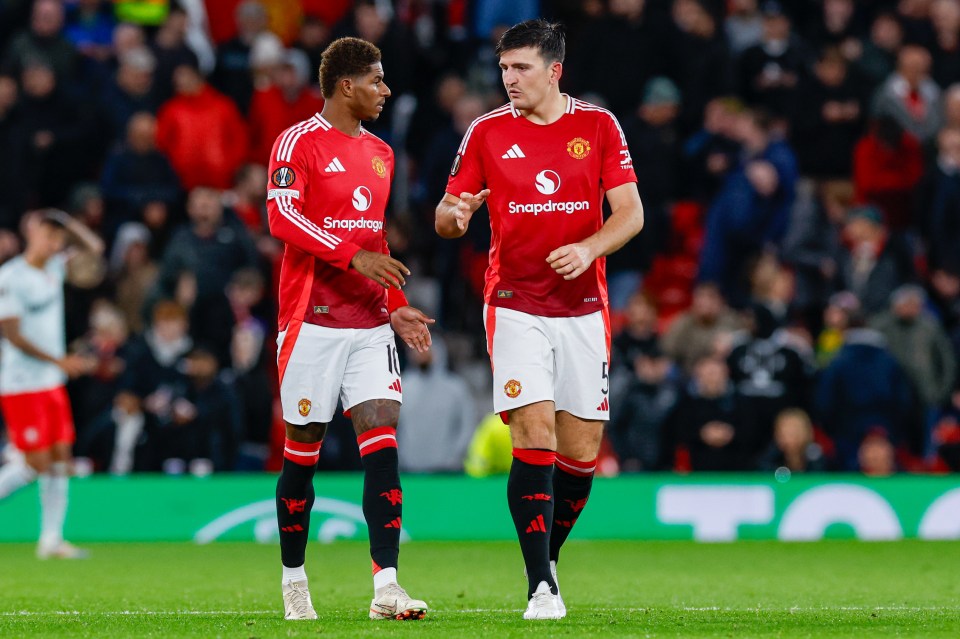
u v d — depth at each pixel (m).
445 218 20.39
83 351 46.31
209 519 42.03
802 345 46.41
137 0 59.28
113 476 41.88
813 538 43.09
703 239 53.56
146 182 52.16
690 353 48.12
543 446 19.66
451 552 38.16
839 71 57.22
